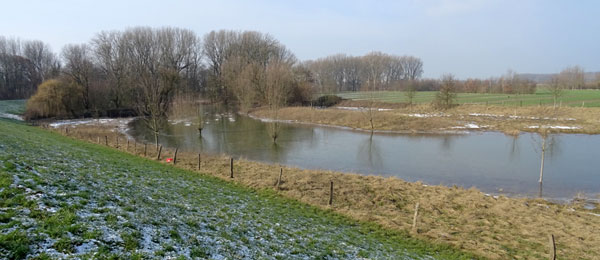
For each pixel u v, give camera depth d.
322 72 122.81
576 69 105.75
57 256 6.67
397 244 13.56
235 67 81.19
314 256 10.57
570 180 25.33
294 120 62.22
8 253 6.34
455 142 41.53
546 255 12.79
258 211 15.02
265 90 71.44
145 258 7.55
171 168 23.42
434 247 13.57
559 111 56.41
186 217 11.38
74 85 60.88
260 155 34.50
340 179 23.19
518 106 62.97
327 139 44.34
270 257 9.64
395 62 156.00
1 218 7.55
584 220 16.66
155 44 79.12
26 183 10.05
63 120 56.50
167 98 57.44
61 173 12.52
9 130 24.98
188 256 8.26
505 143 40.22
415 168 29.48
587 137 42.12
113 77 71.25
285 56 101.12
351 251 11.76
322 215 16.45
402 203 19.14
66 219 8.27
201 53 96.44
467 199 19.45
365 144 40.88
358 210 17.66
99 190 11.66
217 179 21.91
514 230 15.29
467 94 97.69
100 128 48.69
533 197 21.55
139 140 41.38
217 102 86.94
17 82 88.25
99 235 7.96
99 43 70.69
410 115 60.41
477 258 12.70
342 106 82.12
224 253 9.06
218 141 42.19
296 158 33.38
